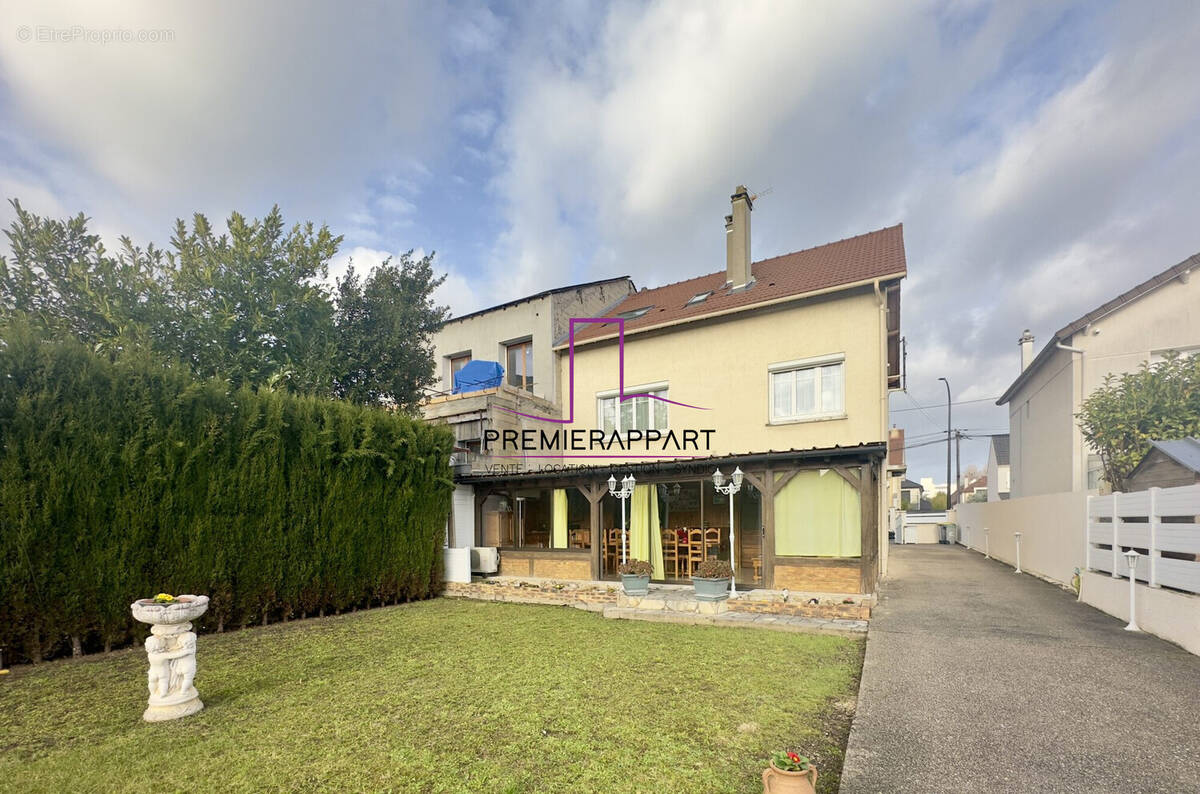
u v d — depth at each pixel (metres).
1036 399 16.98
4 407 6.83
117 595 7.52
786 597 9.16
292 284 12.41
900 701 4.53
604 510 13.68
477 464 14.61
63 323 9.93
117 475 7.64
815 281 13.60
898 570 14.90
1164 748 3.61
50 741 4.37
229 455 8.88
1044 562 12.66
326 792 3.50
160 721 4.74
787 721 4.52
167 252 11.55
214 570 8.52
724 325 14.25
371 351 14.11
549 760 3.87
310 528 9.88
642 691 5.31
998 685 4.90
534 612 9.88
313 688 5.61
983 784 3.16
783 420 13.24
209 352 11.28
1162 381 9.34
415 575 11.65
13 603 6.76
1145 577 7.09
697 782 3.53
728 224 16.41
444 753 4.02
